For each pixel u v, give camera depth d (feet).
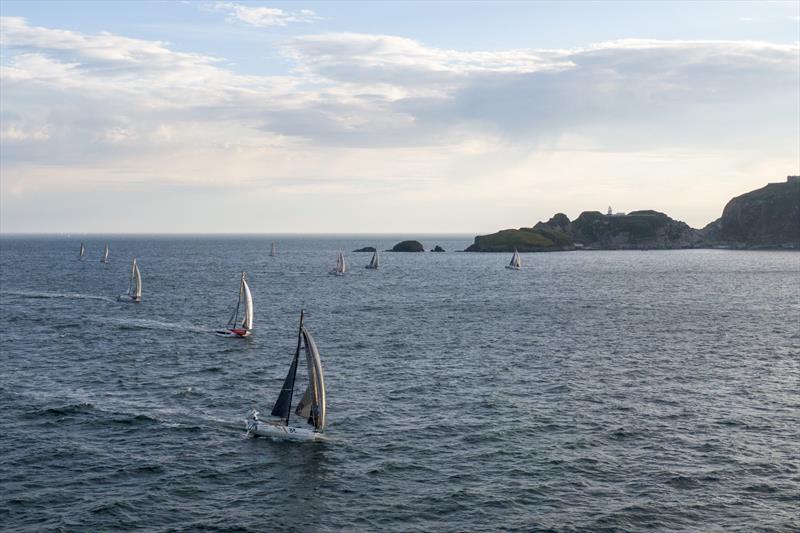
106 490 143.54
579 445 172.24
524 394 220.64
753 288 615.16
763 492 144.87
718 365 267.80
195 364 263.49
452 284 648.38
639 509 137.18
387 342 317.83
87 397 211.61
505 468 157.79
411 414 198.18
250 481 150.00
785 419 193.67
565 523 131.54
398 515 134.82
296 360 184.55
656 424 188.85
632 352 295.07
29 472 151.74
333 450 168.55
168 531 127.13
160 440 173.78
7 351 284.20
